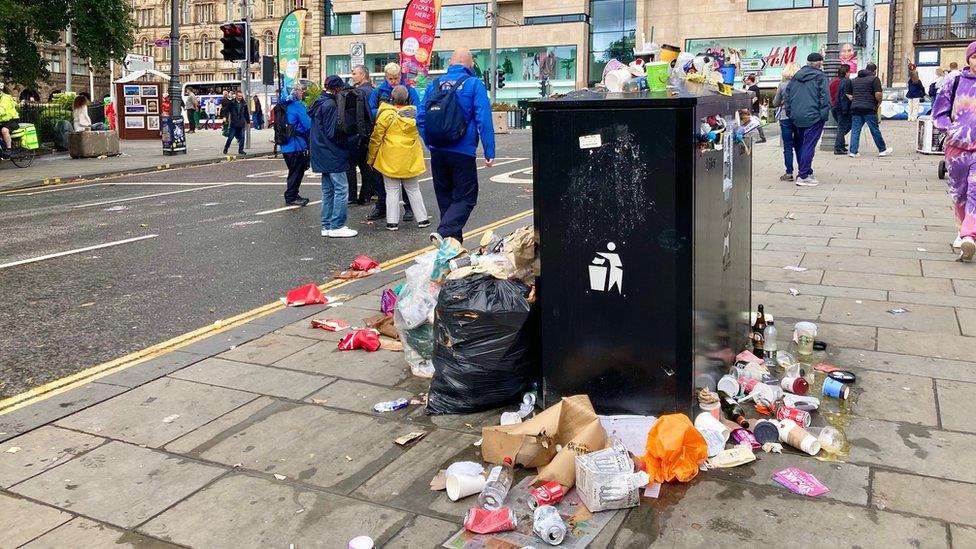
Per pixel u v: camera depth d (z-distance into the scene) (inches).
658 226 139.1
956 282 248.1
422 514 122.6
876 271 264.4
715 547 111.2
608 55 2140.7
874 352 186.9
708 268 147.6
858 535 112.9
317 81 2549.2
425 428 153.1
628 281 143.3
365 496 128.5
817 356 184.9
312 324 219.9
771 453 138.5
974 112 267.9
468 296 156.9
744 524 116.6
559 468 128.1
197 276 293.6
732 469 133.1
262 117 1565.0
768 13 1968.5
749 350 188.4
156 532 119.5
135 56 1266.0
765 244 311.9
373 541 115.0
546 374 153.3
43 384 183.0
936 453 136.6
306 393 171.8
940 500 121.5
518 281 163.9
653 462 127.3
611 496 120.2
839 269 268.4
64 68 2696.9
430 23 978.1
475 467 131.7
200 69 3191.4
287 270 302.4
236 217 434.0
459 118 285.3
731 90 173.0
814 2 1930.4
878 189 457.1
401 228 396.2
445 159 293.3
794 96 467.2
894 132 917.8
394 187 386.3
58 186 639.1
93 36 1011.9
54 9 978.7
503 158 809.5
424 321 177.3
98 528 120.9
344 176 366.9
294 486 132.2
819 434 142.1
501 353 155.7
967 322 207.5
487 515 118.3
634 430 140.8
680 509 121.1
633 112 137.2
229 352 199.8
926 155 641.6
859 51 924.0
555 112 143.5
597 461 125.0
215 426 156.2
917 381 168.4
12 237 384.8
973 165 271.1
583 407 138.4
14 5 831.7
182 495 130.0
